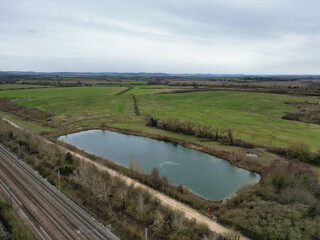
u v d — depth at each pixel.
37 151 52.44
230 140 65.19
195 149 63.59
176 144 68.19
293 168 42.91
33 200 34.62
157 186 40.09
